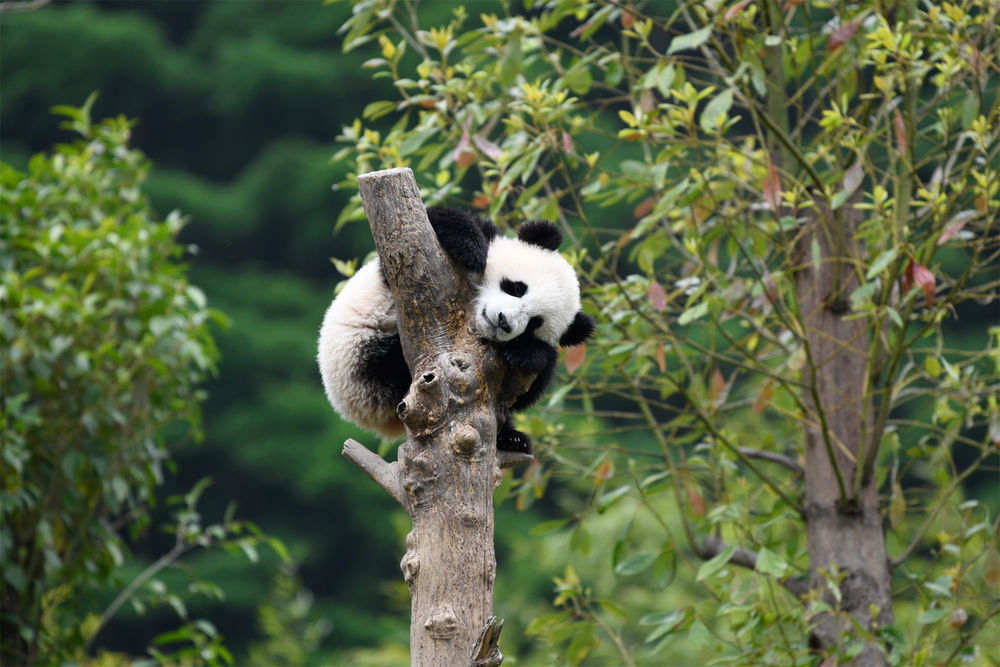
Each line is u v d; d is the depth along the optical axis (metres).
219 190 38.31
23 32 38.03
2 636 11.16
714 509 10.03
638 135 9.23
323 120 39.28
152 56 38.00
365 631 31.75
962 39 9.19
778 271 9.54
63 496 11.37
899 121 9.11
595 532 16.41
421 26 32.09
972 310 32.25
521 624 19.78
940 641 9.86
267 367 34.44
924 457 10.64
